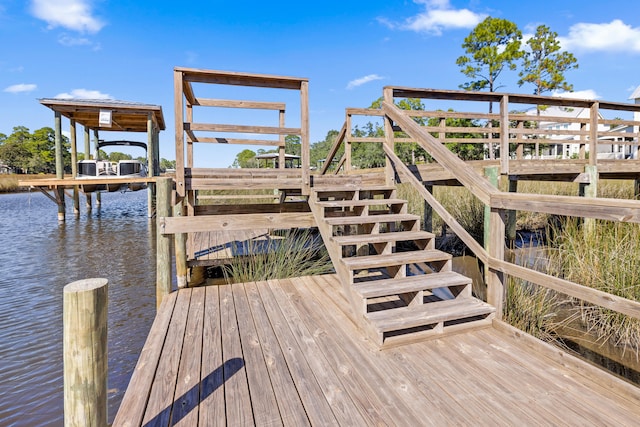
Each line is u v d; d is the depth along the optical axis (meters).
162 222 3.68
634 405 1.73
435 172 5.16
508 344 2.43
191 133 4.40
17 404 2.57
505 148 5.02
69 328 1.19
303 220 4.04
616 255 3.45
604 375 1.89
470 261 5.72
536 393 1.84
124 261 6.67
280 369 2.14
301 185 3.97
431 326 2.66
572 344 2.98
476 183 2.77
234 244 5.86
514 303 3.23
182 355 2.34
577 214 1.99
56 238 8.87
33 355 3.26
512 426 1.59
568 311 3.57
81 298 1.20
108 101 10.82
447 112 5.05
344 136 5.18
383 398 1.82
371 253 5.56
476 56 19.70
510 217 4.90
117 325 3.87
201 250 5.42
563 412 1.68
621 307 1.77
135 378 2.05
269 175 4.04
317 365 2.18
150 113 11.00
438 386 1.92
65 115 11.05
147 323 3.93
